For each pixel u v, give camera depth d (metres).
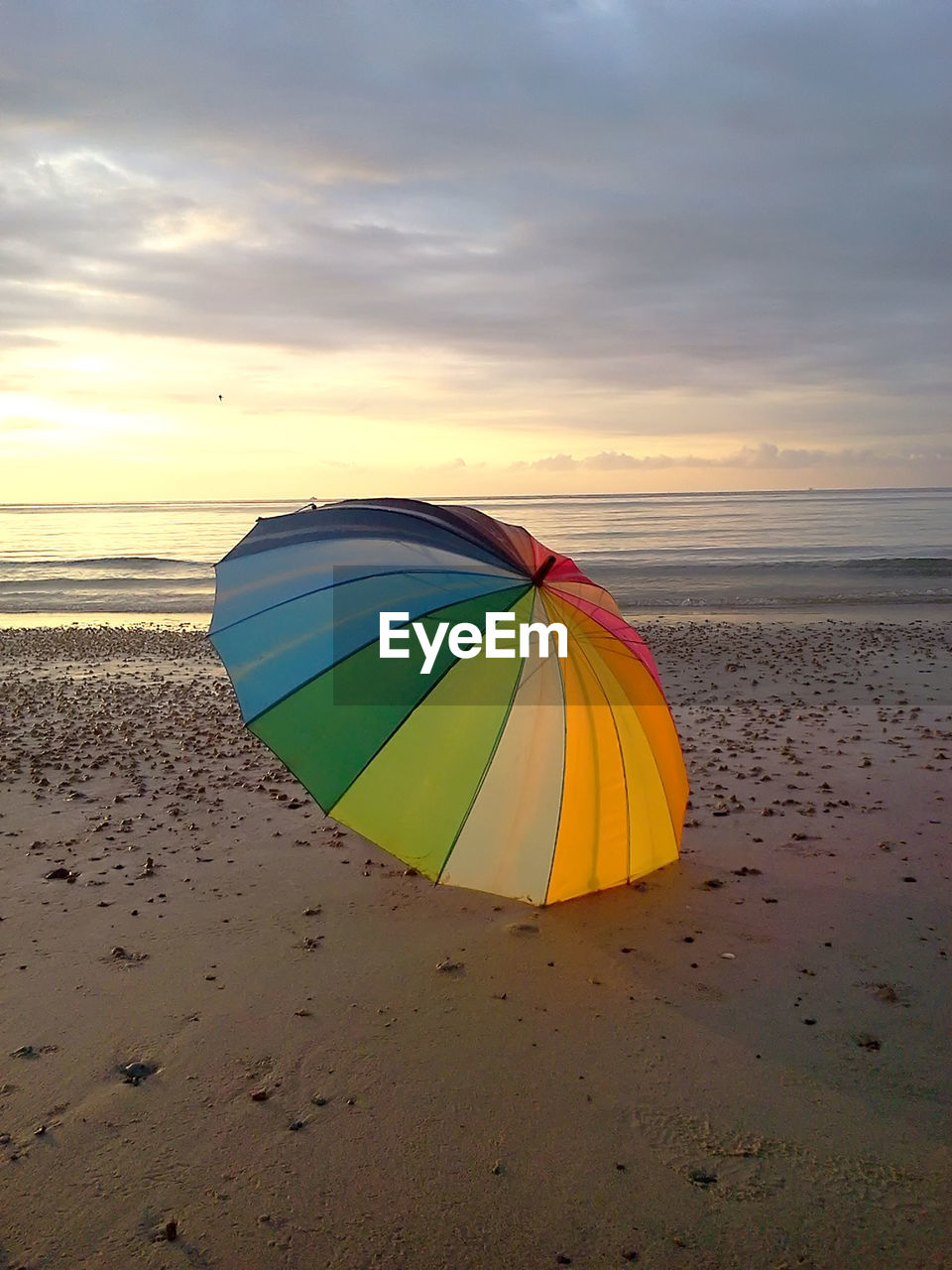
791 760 8.33
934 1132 3.39
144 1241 2.88
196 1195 3.09
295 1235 2.91
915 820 6.68
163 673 14.13
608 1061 3.85
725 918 5.19
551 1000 4.34
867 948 4.80
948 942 4.84
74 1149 3.30
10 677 13.93
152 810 7.23
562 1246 2.88
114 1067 3.81
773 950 4.81
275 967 4.66
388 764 4.13
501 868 4.36
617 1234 2.93
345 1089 3.66
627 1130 3.42
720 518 65.56
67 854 6.24
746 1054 3.90
